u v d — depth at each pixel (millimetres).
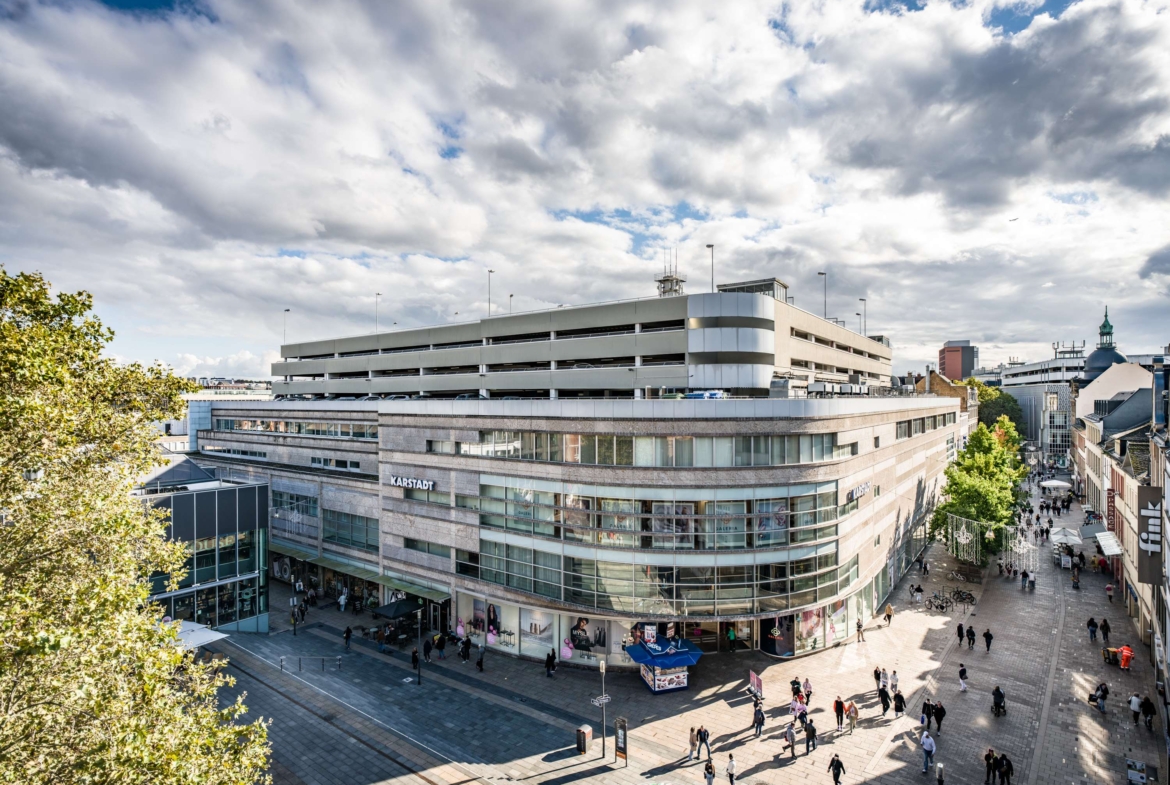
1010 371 186625
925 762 25625
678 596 33594
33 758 14094
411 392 63875
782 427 34250
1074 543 54344
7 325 17484
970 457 63844
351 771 26281
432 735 29109
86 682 14227
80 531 17844
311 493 54594
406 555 45125
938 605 45938
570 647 36938
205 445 75125
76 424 18125
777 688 33219
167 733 16109
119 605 15750
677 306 46250
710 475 33469
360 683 34750
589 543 35219
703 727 29266
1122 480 48562
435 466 42938
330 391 73000
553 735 29000
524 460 37781
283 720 30594
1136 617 42594
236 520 42625
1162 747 27438
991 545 53000
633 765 26453
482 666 36750
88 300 21531
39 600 15773
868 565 42344
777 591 34281
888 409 47406
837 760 24562
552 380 51594
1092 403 99062
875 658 37000
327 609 48469
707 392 40156
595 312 50250
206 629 36125
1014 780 25156
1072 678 34344
